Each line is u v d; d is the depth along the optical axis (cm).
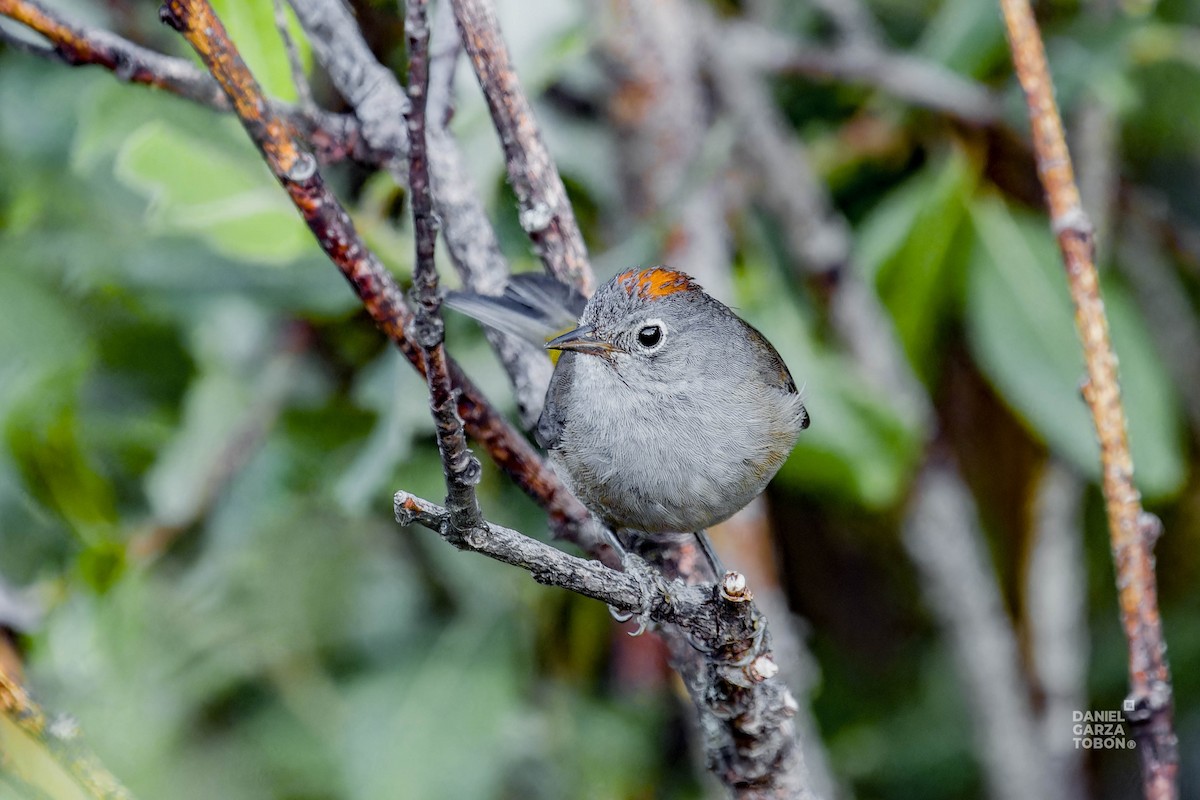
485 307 656
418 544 927
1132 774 1002
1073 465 962
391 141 636
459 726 845
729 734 596
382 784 827
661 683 912
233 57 509
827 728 1023
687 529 768
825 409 869
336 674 892
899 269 947
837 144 995
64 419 850
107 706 818
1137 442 902
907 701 1034
